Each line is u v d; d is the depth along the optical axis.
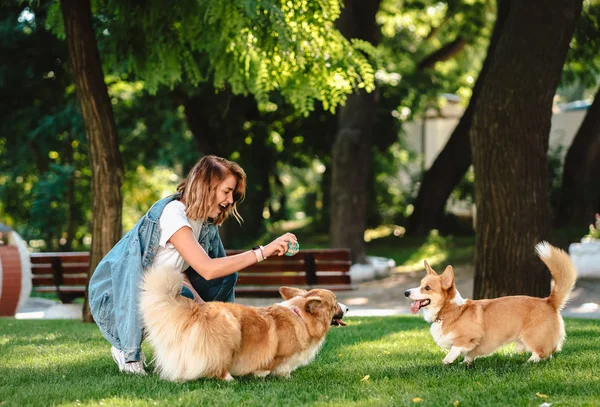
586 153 18.22
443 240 20.81
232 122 18.84
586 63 18.48
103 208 9.34
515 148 9.38
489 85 9.51
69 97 18.88
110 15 10.03
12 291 10.93
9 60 17.98
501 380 4.79
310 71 9.86
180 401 4.14
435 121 31.61
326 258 11.28
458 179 22.11
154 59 10.27
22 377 5.09
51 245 21.75
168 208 5.00
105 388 4.59
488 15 23.30
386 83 21.89
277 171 23.17
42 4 14.70
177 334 4.48
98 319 5.19
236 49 9.97
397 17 23.45
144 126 21.03
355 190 17.28
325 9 9.41
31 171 23.28
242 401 4.16
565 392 4.41
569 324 8.48
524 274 9.42
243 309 4.77
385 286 15.87
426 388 4.62
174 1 9.49
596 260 13.71
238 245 21.11
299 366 5.35
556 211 19.59
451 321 5.46
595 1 16.38
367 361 5.82
